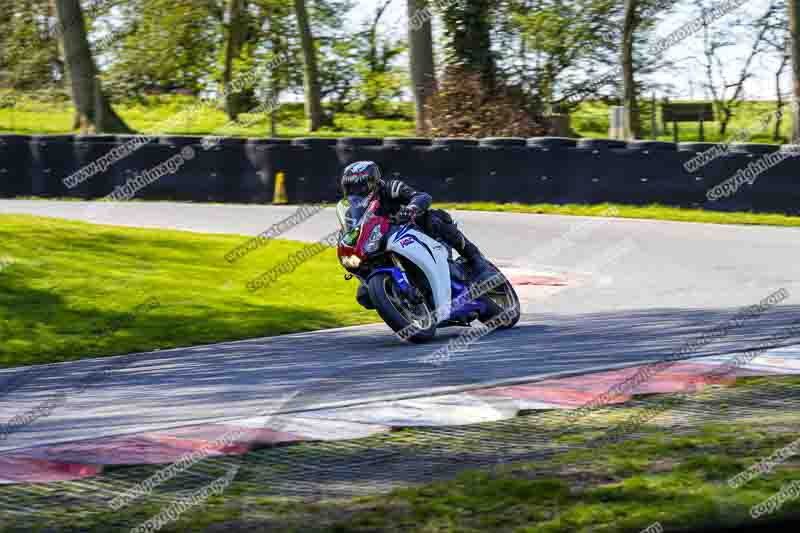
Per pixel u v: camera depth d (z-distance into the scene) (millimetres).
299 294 27875
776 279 26281
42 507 9164
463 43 56500
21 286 26188
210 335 22656
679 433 11195
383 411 13039
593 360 16406
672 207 40500
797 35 53156
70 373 18500
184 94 78250
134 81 75750
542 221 38969
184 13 72750
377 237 19484
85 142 48562
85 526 8523
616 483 9133
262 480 9984
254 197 47344
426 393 14125
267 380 16172
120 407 14609
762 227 36312
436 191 44625
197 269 30469
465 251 20375
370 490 9516
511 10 59219
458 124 56031
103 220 41031
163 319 23984
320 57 77375
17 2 70688
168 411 13914
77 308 24625
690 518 7918
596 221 38500
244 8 76312
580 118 68625
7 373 18875
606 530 7766
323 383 15492
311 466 10500
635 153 40969
